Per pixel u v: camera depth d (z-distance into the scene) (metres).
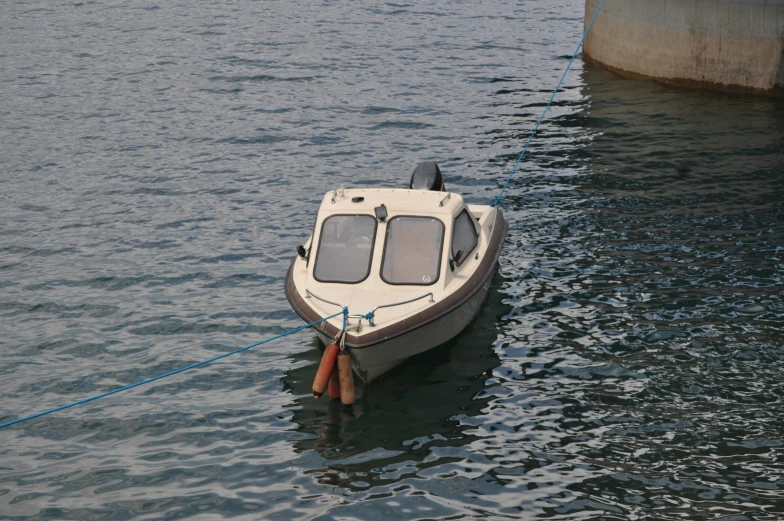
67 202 18.98
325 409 11.92
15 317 14.32
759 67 24.83
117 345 13.52
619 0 27.80
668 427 11.28
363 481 10.44
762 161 20.31
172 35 33.69
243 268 15.96
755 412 11.53
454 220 13.46
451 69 29.23
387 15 36.94
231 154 21.73
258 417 11.76
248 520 9.81
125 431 11.48
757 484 10.19
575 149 21.72
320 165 21.00
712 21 25.31
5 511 9.97
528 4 39.53
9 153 21.88
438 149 21.98
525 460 10.75
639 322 13.76
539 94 26.52
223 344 13.56
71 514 9.92
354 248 13.20
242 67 29.31
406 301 12.55
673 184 19.22
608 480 10.34
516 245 16.58
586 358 12.88
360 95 26.39
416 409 11.84
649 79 27.36
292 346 13.56
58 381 12.59
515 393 12.12
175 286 15.34
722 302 14.24
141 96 26.47
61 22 35.91
